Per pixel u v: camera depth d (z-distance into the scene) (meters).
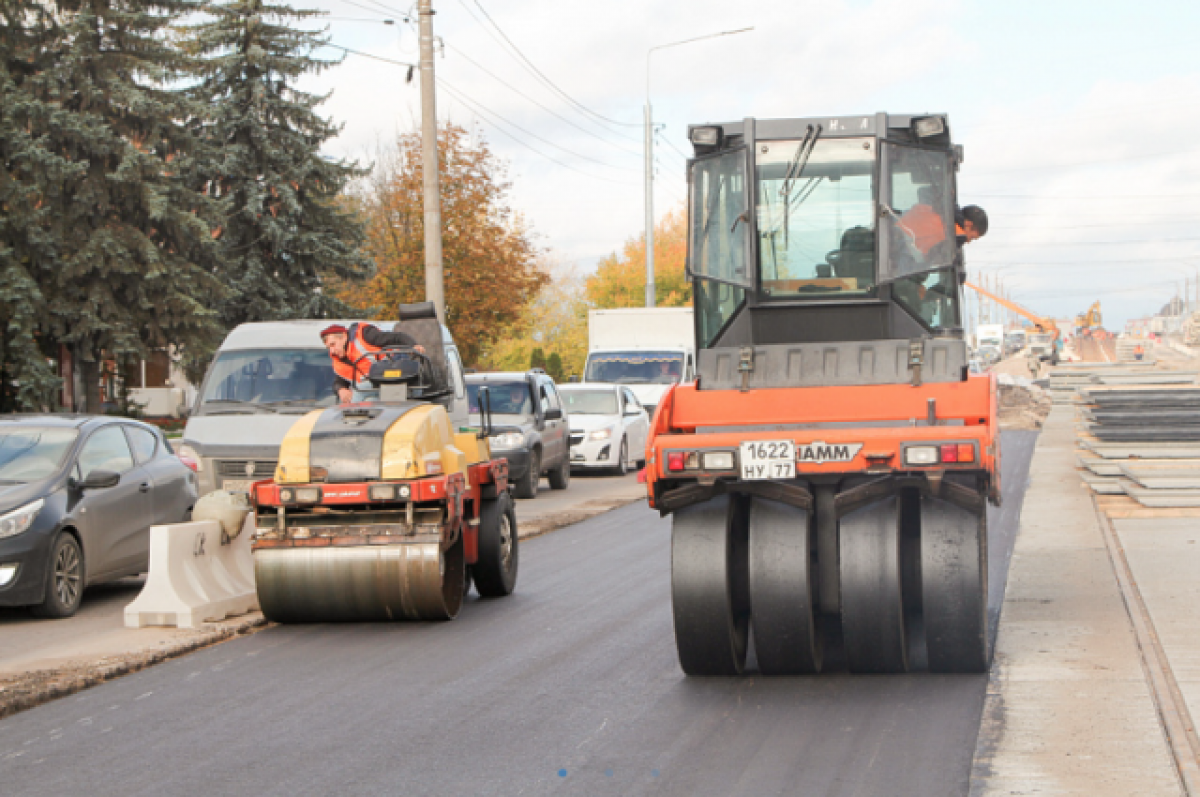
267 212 41.47
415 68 26.31
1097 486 19.92
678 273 81.38
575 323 84.56
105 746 7.39
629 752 7.02
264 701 8.47
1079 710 7.54
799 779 6.42
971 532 8.52
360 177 42.94
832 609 8.88
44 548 11.71
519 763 6.86
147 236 34.69
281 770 6.83
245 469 15.51
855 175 9.94
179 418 52.12
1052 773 6.34
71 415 13.61
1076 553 14.20
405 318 14.74
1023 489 22.14
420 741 7.36
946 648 8.55
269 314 40.50
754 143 10.04
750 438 8.39
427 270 25.56
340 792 6.41
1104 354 132.25
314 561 11.01
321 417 11.59
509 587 13.02
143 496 13.62
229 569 12.06
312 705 8.33
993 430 8.45
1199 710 7.43
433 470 11.30
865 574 8.47
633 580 13.71
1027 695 7.97
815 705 8.02
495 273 46.12
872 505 8.64
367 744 7.32
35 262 33.09
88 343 33.75
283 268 41.91
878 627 8.49
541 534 18.28
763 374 9.05
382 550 10.95
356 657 9.92
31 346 31.84
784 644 8.63
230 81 41.34
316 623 11.50
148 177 34.50
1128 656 8.93
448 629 11.09
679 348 36.22
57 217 32.97
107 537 12.85
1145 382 30.52
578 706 8.14
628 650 9.95
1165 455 20.88
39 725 7.94
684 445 8.48
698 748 7.07
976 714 7.64
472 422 24.05
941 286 9.99
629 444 30.52
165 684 9.08
